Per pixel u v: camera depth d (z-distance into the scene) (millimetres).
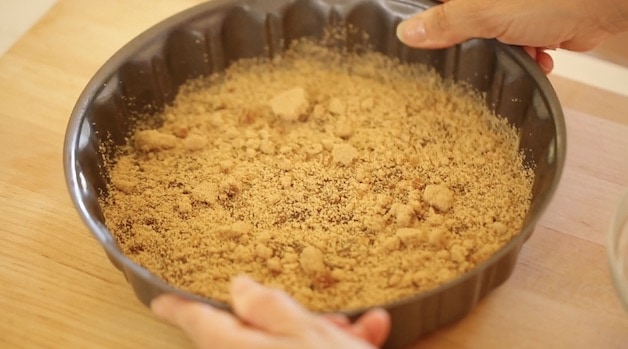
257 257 585
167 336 562
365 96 682
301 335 468
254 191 625
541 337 557
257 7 662
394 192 620
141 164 642
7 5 765
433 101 673
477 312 567
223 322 483
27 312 572
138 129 657
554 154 564
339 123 662
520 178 616
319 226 602
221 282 571
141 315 570
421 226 599
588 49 661
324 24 675
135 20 732
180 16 646
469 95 665
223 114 673
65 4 744
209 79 684
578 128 650
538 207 542
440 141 649
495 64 634
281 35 679
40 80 691
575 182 623
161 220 610
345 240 593
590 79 682
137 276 519
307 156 645
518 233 558
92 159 604
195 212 614
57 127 665
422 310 516
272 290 491
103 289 582
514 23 613
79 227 611
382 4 658
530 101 609
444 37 634
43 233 609
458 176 627
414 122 662
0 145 654
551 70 668
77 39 719
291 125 667
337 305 552
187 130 661
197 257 588
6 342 559
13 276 588
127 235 602
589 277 580
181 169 640
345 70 698
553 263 586
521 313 566
